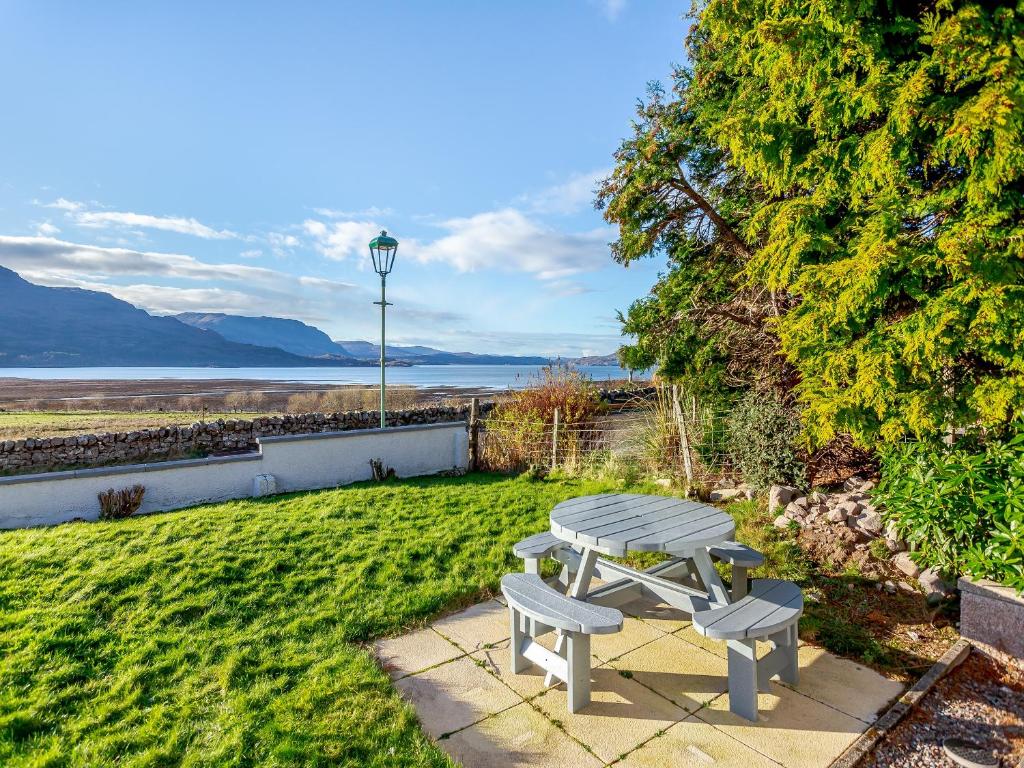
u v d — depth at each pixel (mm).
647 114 7098
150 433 11492
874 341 3436
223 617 3580
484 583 4215
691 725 2504
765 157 4133
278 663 2990
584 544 2885
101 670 2918
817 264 3887
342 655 3072
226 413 21906
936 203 3363
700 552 2965
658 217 7469
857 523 4539
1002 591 3020
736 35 4773
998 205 3016
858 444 4242
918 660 3051
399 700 2654
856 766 2213
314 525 5520
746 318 6980
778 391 6637
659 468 7809
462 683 2887
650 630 3518
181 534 5160
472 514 6082
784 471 5840
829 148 3775
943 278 3332
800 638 3332
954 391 3410
